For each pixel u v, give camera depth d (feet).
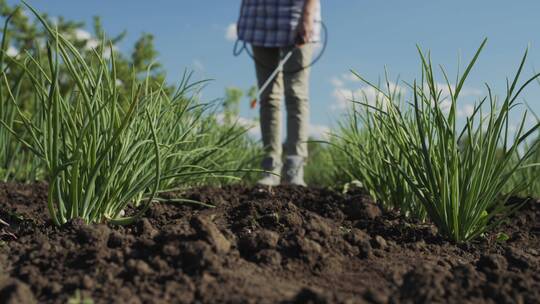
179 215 8.32
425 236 7.32
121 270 5.04
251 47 15.08
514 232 8.43
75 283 4.83
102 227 6.00
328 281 5.23
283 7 14.16
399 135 7.93
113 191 6.98
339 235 6.40
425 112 7.80
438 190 7.43
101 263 5.17
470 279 5.06
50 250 5.71
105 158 6.88
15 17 16.67
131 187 7.32
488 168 7.14
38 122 10.82
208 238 5.40
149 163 7.89
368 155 9.49
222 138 11.62
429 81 7.22
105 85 7.73
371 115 9.45
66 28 17.85
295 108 14.34
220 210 9.14
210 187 11.68
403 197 8.90
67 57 6.00
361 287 5.13
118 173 7.13
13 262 5.61
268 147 14.93
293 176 14.32
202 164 10.91
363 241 6.20
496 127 6.98
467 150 7.18
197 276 4.88
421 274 4.84
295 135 14.39
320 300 4.26
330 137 14.80
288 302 4.45
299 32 13.52
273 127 14.94
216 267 4.99
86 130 6.49
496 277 5.17
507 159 7.06
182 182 10.30
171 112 8.79
